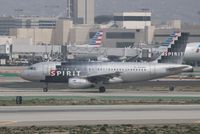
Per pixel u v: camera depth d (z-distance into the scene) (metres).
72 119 178.12
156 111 197.62
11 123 169.38
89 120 176.62
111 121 175.25
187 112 195.25
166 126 165.88
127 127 164.38
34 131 156.50
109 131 158.25
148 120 177.62
